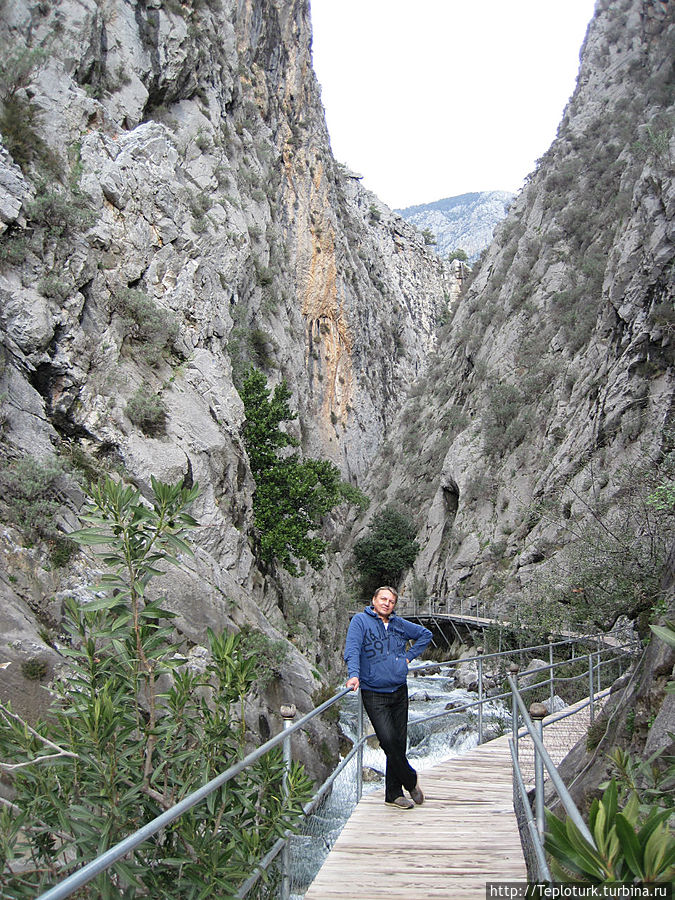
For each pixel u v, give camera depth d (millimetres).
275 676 17297
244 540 20859
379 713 6766
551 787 8062
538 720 5691
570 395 39406
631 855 2459
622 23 59562
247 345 31031
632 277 32062
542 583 20422
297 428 36312
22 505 13734
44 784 4242
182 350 22250
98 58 24906
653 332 29531
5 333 16422
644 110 50000
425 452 56406
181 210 25938
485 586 37281
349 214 83188
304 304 58594
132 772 4305
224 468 21125
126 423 18531
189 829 4086
